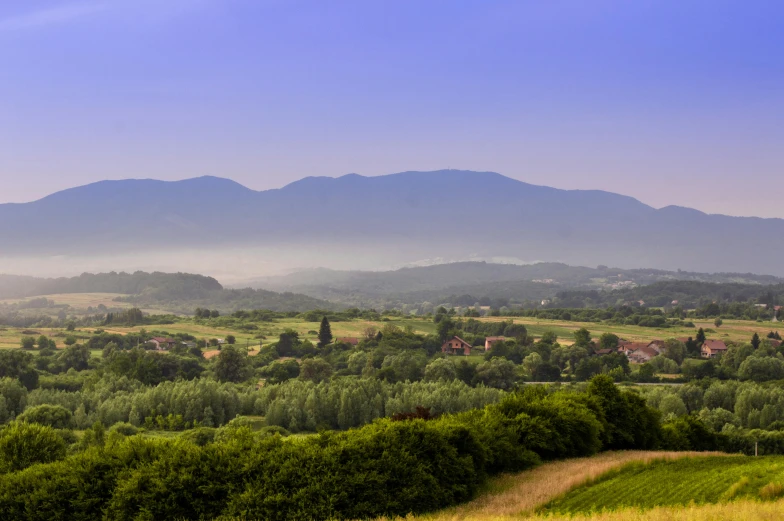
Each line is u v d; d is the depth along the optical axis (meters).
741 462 56.56
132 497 42.03
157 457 45.34
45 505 42.62
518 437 56.81
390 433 46.53
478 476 49.72
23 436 51.75
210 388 112.62
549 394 72.12
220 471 43.41
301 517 40.72
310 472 42.97
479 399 117.69
